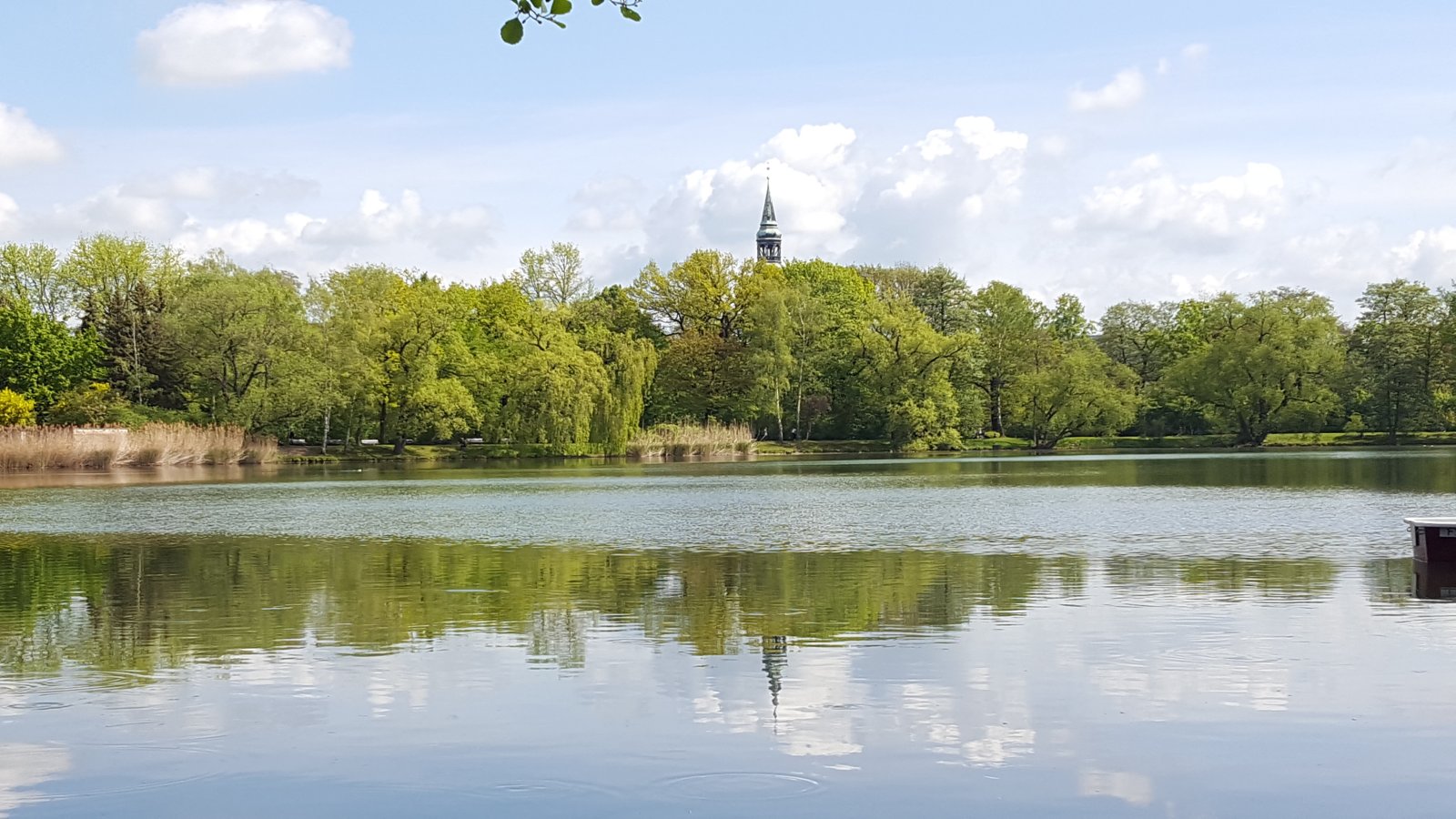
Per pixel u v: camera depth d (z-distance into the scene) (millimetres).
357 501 43875
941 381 100312
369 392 85562
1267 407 100750
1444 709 12008
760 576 21828
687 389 101438
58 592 20578
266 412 80500
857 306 111000
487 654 14930
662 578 21750
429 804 9742
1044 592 19438
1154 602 18297
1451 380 102438
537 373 81812
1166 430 113562
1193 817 9398
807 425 109188
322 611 18344
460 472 68562
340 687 13297
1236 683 13078
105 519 36562
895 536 28922
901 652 14836
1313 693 12672
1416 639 15328
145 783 10289
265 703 12633
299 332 82562
